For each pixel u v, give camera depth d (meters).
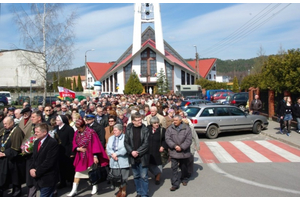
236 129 13.08
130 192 6.18
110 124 6.73
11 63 54.69
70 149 6.42
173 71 55.53
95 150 5.94
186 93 34.97
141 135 5.67
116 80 57.25
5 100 33.97
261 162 8.51
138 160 5.62
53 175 4.98
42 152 4.90
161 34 56.44
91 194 6.09
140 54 55.22
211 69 70.75
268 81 16.58
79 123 5.85
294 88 13.70
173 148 6.12
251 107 16.34
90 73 73.00
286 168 7.77
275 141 11.77
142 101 12.73
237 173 7.36
